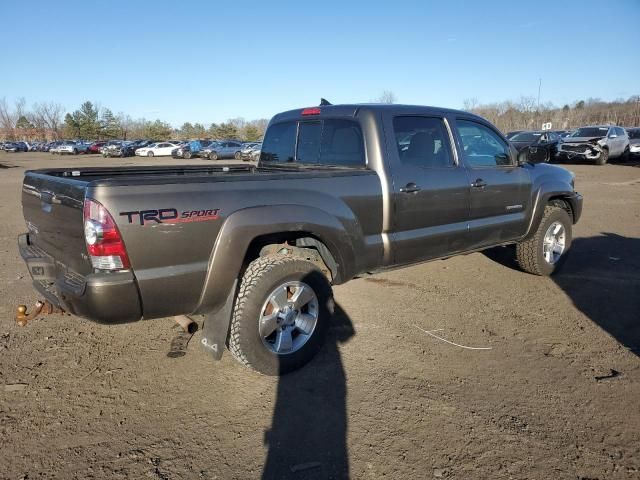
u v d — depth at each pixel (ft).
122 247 9.09
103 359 12.24
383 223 13.15
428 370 11.78
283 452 8.83
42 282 11.40
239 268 10.43
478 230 15.83
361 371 11.74
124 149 146.41
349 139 13.73
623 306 16.02
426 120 14.53
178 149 138.10
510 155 17.20
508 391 10.83
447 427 9.52
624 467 8.41
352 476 8.21
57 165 100.83
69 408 10.10
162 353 12.62
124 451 8.80
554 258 19.25
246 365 11.07
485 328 14.29
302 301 11.59
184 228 9.68
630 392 10.77
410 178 13.60
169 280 9.63
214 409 10.15
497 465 8.46
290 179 11.35
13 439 9.05
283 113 16.29
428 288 17.92
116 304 9.18
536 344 13.23
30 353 12.48
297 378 11.43
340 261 12.33
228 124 262.26
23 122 289.94
